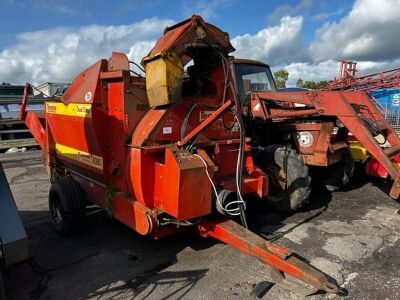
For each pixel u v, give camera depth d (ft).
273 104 19.90
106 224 17.30
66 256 13.99
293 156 17.17
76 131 15.42
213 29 13.47
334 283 10.32
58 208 16.40
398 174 14.34
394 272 12.00
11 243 10.00
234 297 10.76
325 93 16.46
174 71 12.16
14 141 47.52
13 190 25.36
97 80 13.67
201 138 13.51
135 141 12.67
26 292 11.46
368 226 16.02
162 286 11.55
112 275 12.39
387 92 64.69
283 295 10.77
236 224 12.63
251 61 21.75
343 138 19.63
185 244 14.64
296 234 15.23
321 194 21.18
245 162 15.33
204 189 11.83
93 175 15.34
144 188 12.44
